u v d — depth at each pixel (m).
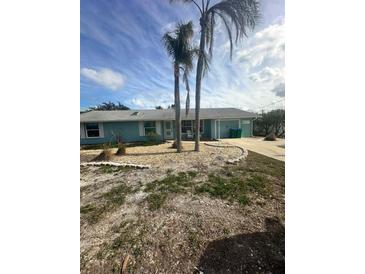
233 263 1.75
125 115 14.61
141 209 2.88
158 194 3.42
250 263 1.75
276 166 5.29
